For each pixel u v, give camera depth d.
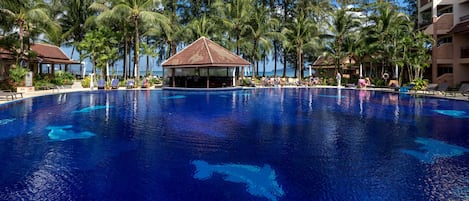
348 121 13.20
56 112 15.40
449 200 5.68
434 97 21.47
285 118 13.95
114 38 34.03
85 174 6.90
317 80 36.38
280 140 9.85
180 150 8.73
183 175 6.89
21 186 6.21
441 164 7.60
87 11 41.28
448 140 9.88
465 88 23.19
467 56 26.92
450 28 29.31
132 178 6.69
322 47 39.38
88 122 12.80
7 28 25.14
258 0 44.75
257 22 36.16
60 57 35.66
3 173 6.91
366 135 10.57
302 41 38.75
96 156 8.15
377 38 32.50
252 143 9.50
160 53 45.03
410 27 31.64
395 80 29.95
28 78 24.53
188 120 13.35
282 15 46.53
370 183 6.47
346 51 37.94
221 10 38.06
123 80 34.16
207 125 12.23
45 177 6.68
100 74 34.66
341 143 9.52
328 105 18.67
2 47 25.94
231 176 6.86
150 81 34.00
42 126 11.89
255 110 16.47
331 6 45.06
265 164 7.62
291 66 51.34
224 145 9.24
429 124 12.51
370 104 19.09
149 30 35.47
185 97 23.17
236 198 5.82
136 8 31.67
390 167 7.38
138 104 18.86
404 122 12.98
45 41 37.09
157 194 5.94
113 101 20.30
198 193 6.01
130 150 8.70
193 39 38.16
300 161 7.84
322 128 11.72
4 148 8.84
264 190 6.17
